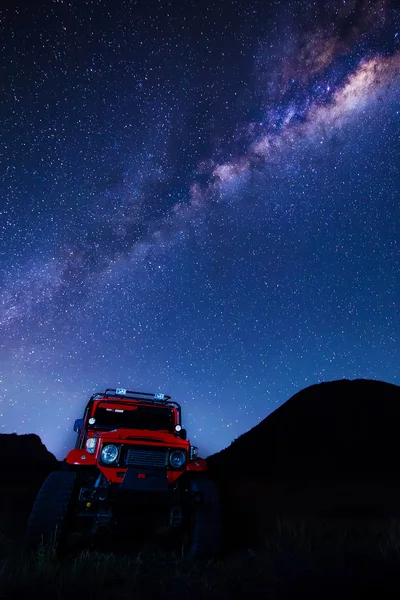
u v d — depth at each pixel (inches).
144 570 156.9
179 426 262.2
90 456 201.6
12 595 120.3
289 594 127.2
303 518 261.7
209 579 144.6
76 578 137.0
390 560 162.9
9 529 224.2
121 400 265.9
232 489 425.1
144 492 189.5
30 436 871.7
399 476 480.7
